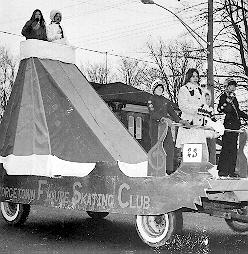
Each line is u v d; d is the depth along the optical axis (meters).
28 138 9.72
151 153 8.09
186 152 7.72
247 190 8.27
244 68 38.09
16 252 8.00
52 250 8.14
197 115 9.05
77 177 8.73
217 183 7.70
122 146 9.30
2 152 10.09
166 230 8.09
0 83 57.41
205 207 8.12
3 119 10.32
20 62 10.45
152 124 10.18
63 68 10.27
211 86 25.94
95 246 8.48
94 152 8.91
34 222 11.24
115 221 11.48
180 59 55.06
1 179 10.10
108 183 8.34
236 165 9.47
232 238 9.35
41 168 9.32
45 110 9.67
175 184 7.72
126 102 37.78
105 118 9.67
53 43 10.39
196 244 8.66
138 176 8.41
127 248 8.32
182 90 9.09
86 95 9.95
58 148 9.30
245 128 9.23
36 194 9.38
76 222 11.30
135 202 8.02
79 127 9.21
